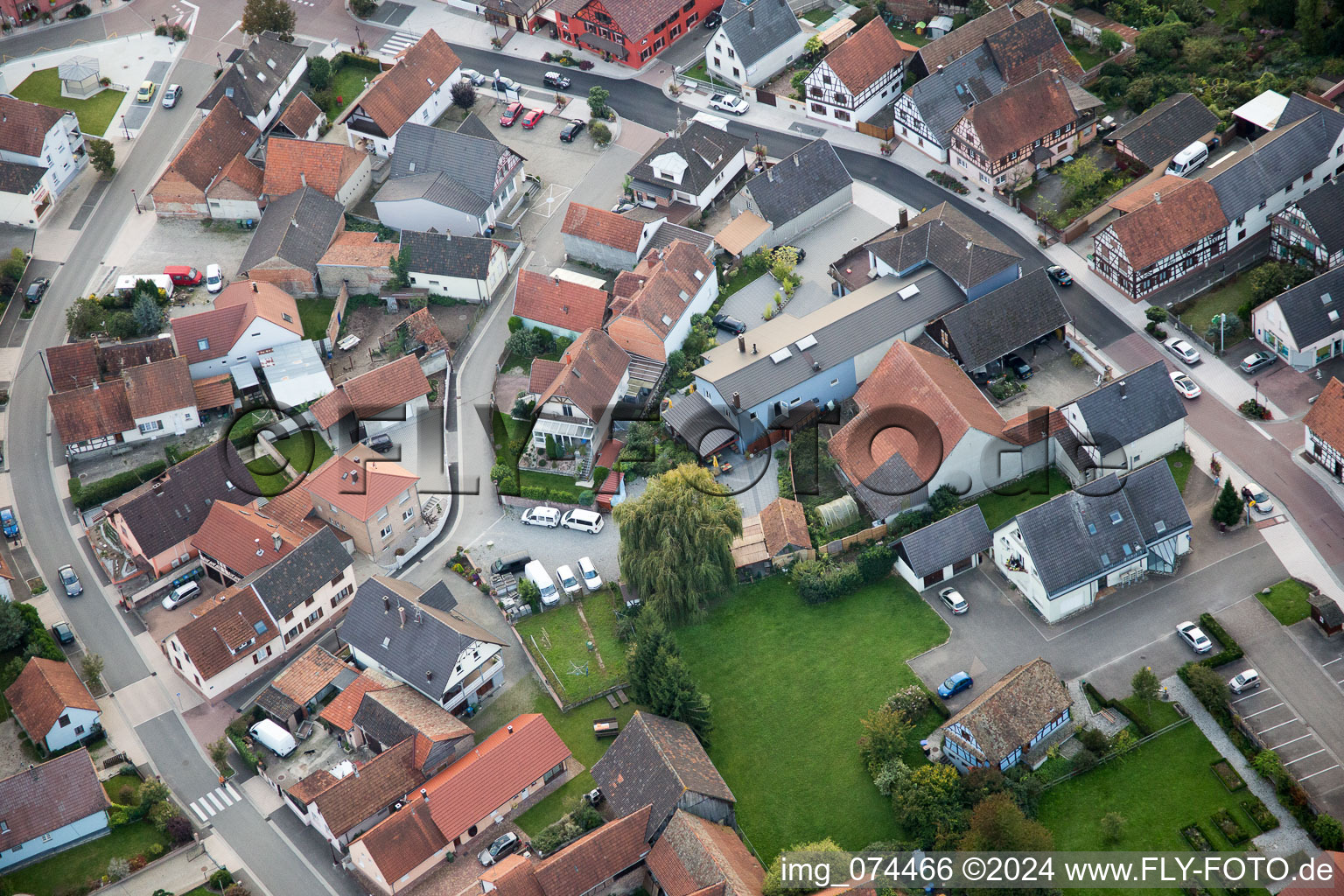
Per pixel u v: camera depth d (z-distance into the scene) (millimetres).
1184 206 162625
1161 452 147375
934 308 160375
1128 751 124438
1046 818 120938
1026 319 157250
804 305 170375
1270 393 152500
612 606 141875
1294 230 161125
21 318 174500
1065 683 130000
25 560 149875
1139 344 159750
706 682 134625
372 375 159125
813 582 138500
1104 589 137125
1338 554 136750
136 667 140875
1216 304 162375
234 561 144875
